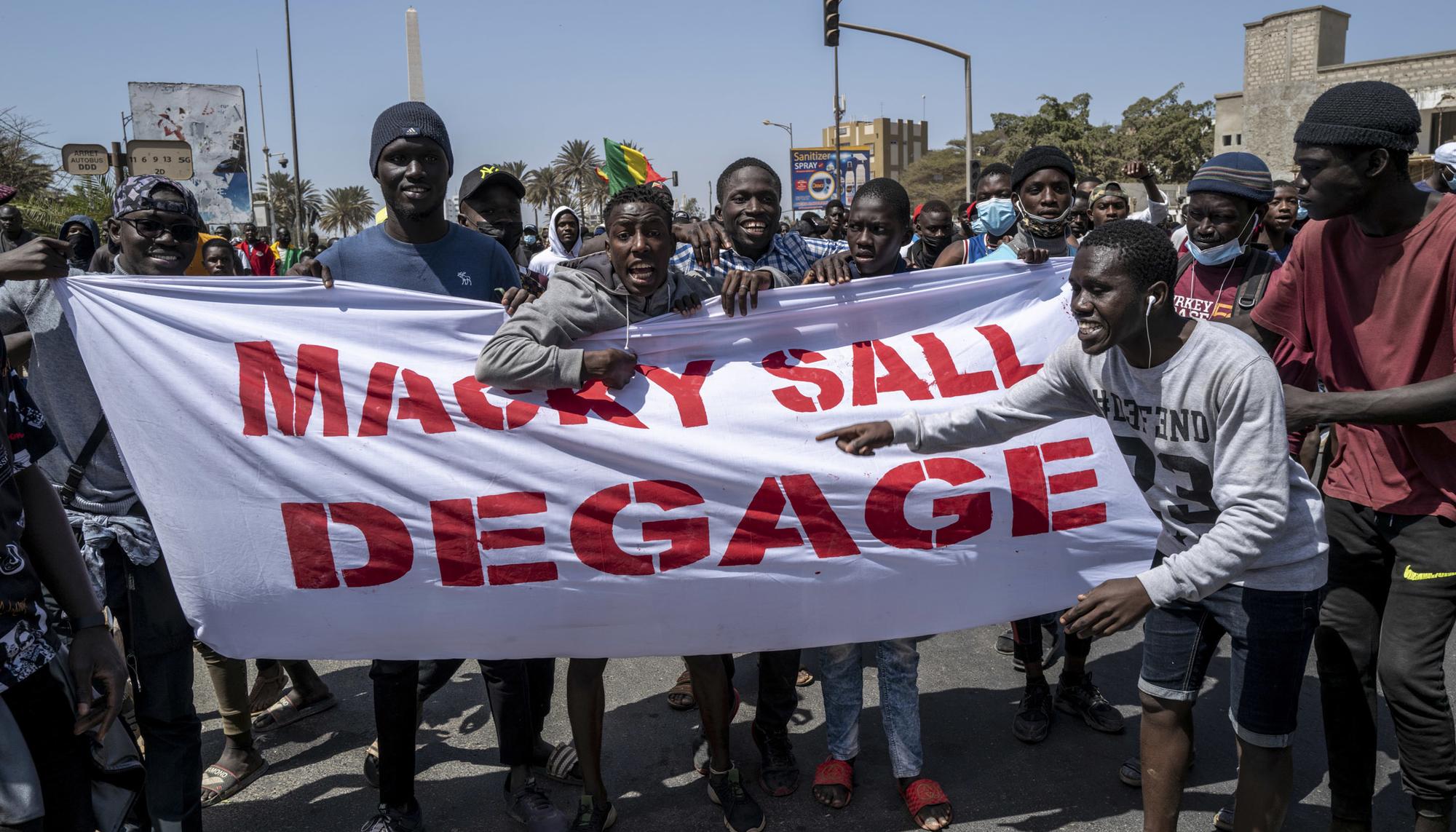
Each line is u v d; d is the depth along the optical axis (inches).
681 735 148.6
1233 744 142.0
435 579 112.8
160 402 110.0
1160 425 96.4
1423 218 101.3
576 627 115.1
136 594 107.5
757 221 139.3
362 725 152.3
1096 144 1766.7
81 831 80.0
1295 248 114.3
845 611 117.8
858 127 4035.4
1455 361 102.0
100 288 108.9
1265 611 95.0
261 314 113.7
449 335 117.0
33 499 81.2
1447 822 106.5
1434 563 102.9
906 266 152.3
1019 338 126.6
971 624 120.3
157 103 1027.9
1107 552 122.2
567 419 113.4
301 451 111.7
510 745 124.2
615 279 118.0
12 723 71.7
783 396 119.3
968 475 118.3
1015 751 141.3
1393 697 105.6
